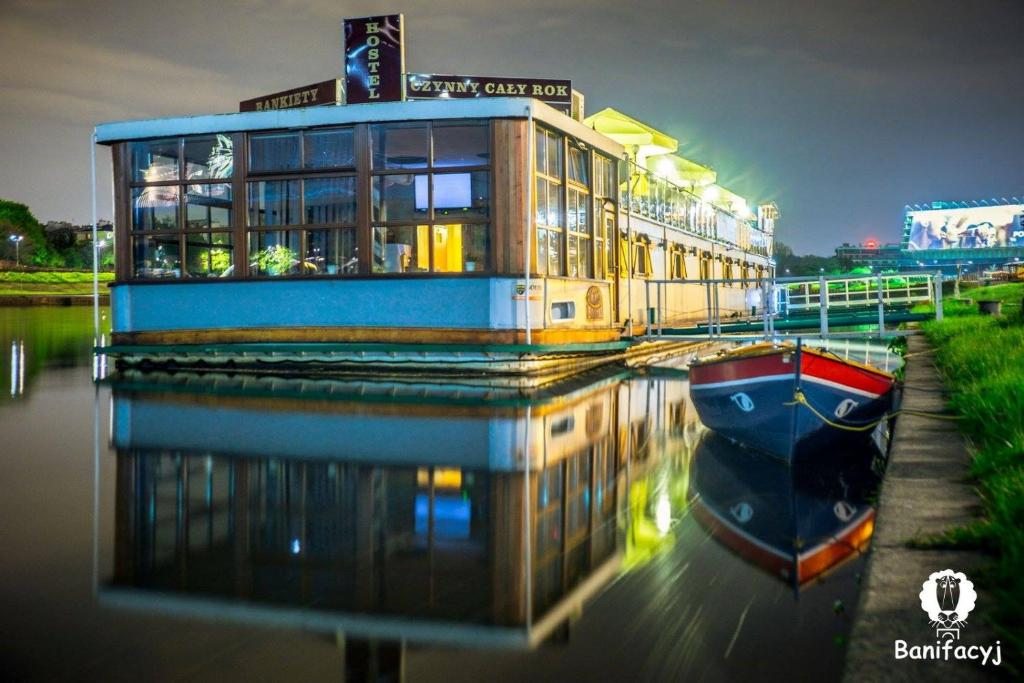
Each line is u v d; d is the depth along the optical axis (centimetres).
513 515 852
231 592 625
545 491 954
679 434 1352
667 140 3189
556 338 2025
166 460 1100
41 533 773
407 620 577
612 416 1517
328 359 2012
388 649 531
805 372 1113
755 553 736
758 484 1017
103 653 520
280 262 2031
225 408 1538
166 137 2086
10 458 1113
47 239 10556
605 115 3123
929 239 10288
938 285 2186
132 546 734
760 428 1165
